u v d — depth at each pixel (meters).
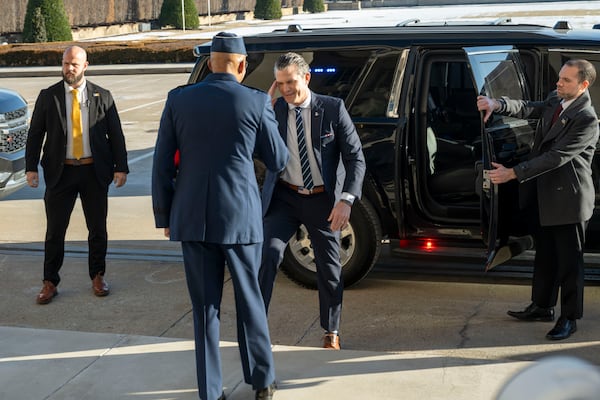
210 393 4.51
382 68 6.96
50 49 30.52
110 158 7.02
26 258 8.34
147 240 8.94
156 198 4.51
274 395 4.80
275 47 7.15
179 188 4.42
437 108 7.37
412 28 7.24
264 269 5.52
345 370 5.15
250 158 4.42
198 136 4.33
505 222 5.99
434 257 7.00
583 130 5.62
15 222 9.77
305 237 7.09
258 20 57.53
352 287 7.26
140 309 6.91
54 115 6.82
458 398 4.74
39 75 28.45
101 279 7.23
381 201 7.00
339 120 5.44
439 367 5.18
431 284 7.30
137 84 25.72
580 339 6.00
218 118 4.32
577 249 5.89
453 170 7.35
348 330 6.30
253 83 7.19
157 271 7.89
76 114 6.84
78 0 41.16
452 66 7.29
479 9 64.56
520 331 6.19
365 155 6.95
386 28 7.30
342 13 67.44
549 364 3.34
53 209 6.97
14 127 9.47
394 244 7.24
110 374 5.18
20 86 25.77
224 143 4.34
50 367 5.30
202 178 4.34
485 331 6.21
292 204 5.58
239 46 4.45
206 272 4.46
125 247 8.70
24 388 5.01
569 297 5.95
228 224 4.35
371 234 6.95
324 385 4.94
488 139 5.76
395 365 5.22
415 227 7.10
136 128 17.19
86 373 5.20
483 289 7.15
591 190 5.85
